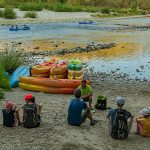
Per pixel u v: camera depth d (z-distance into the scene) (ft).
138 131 43.60
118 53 115.55
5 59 73.31
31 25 198.18
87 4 336.49
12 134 40.98
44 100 57.67
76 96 45.37
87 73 83.66
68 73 68.03
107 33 173.68
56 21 226.79
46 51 114.73
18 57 76.74
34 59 99.66
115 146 40.04
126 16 290.97
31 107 43.14
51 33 166.40
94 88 69.56
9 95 59.62
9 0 285.43
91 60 102.12
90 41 143.13
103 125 46.16
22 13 244.63
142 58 107.45
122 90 69.21
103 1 343.26
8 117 42.83
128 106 57.77
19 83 64.80
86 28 194.59
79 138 41.06
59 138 40.50
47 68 68.13
